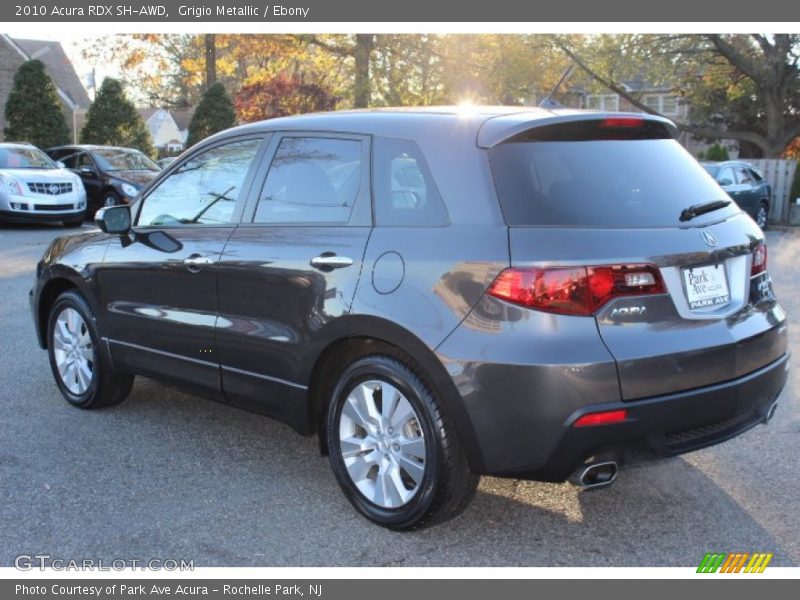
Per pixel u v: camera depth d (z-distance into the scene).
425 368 3.37
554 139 3.55
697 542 3.59
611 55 25.67
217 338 4.31
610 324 3.16
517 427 3.18
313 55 29.50
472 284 3.26
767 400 3.71
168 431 4.98
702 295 3.41
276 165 4.23
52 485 4.16
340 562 3.42
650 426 3.20
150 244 4.73
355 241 3.70
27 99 25.75
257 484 4.20
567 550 3.52
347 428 3.80
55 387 5.86
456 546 3.56
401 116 3.83
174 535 3.65
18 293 9.30
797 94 29.42
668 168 3.72
